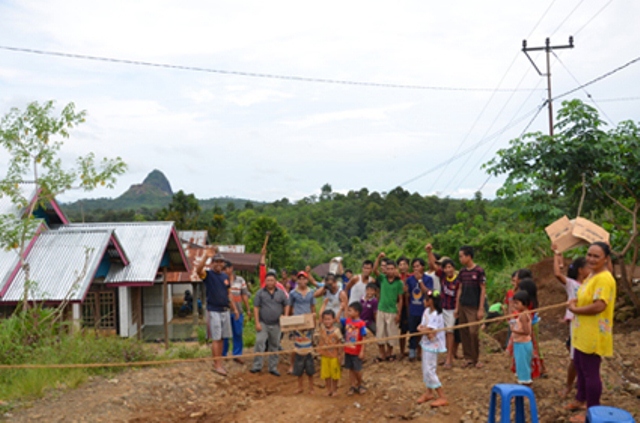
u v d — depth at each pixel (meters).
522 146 11.31
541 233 18.64
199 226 58.00
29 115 14.30
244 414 8.11
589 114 10.77
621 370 8.02
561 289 13.50
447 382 8.40
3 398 8.33
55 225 21.30
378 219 83.94
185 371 9.84
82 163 14.85
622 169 10.56
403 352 10.33
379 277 10.46
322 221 88.94
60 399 8.27
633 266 11.04
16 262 16.45
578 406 6.63
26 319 11.68
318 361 11.55
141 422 7.68
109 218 95.31
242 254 33.16
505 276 16.58
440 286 9.88
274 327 10.32
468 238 22.30
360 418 7.49
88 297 19.72
